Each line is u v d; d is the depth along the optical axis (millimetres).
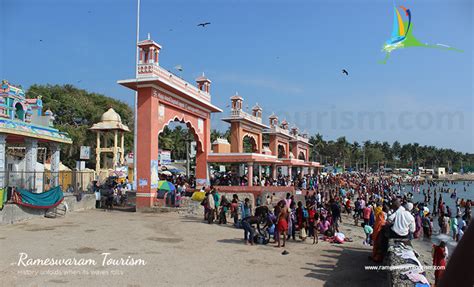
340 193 37219
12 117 17953
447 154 140625
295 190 29438
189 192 24672
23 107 19016
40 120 20672
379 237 9727
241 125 33875
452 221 22031
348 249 12734
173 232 14102
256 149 38375
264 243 12875
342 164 110188
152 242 12055
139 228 14648
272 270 9391
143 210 20234
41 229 13914
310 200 21234
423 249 18422
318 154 95438
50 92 42531
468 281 1190
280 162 37719
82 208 20203
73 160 41281
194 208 20031
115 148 31672
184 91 23344
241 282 8250
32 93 40250
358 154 119875
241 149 33875
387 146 142000
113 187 23953
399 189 73562
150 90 20641
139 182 20562
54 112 40719
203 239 13016
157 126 21234
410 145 135125
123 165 34438
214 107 28531
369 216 19344
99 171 30203
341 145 108188
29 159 18719
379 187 55406
